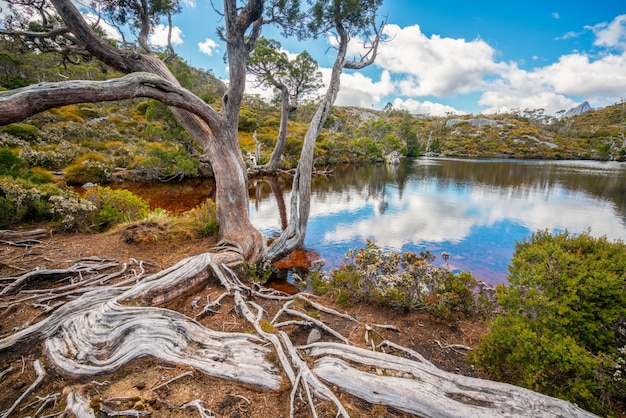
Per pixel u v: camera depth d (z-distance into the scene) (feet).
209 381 9.46
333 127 226.99
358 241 37.73
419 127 360.69
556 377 9.41
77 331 10.70
